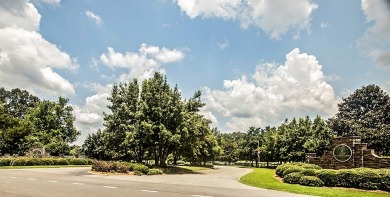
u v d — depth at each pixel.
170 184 17.94
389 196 13.37
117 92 35.91
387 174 15.08
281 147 50.28
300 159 45.22
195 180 22.03
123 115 34.56
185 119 33.28
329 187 16.38
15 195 12.06
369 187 15.41
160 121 32.53
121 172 26.97
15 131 48.78
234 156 79.44
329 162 25.02
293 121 52.50
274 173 30.05
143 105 32.41
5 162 35.59
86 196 12.14
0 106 54.59
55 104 63.03
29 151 46.59
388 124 41.78
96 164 28.58
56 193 12.87
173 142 31.52
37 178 20.08
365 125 49.34
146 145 33.16
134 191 13.94
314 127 46.69
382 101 61.81
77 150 55.81
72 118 64.62
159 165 36.41
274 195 13.42
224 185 18.19
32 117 60.09
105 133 35.19
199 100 37.25
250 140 73.06
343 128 54.25
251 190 15.45
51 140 56.00
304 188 15.62
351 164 23.91
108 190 14.16
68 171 28.52
